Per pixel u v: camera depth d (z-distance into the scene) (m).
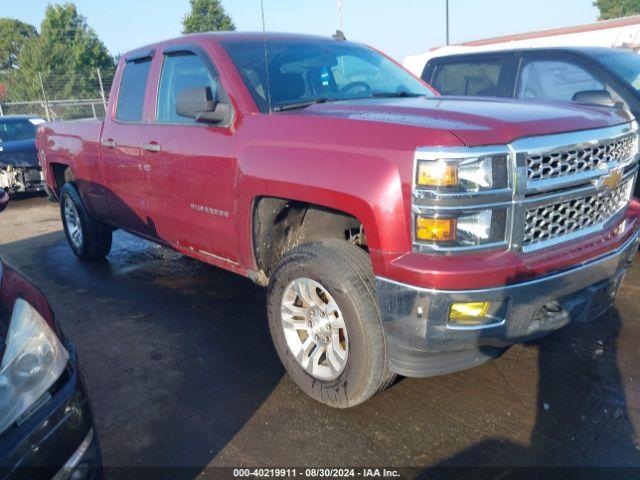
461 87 6.25
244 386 3.22
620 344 3.50
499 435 2.68
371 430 2.76
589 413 2.82
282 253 3.34
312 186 2.67
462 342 2.37
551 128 2.47
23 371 1.83
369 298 2.60
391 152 2.39
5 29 62.09
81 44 43.47
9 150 9.55
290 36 4.09
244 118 3.22
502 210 2.33
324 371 2.93
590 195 2.66
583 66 5.23
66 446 1.89
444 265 2.27
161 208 4.00
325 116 2.83
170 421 2.91
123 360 3.60
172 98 3.90
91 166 4.88
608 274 2.72
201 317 4.23
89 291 4.91
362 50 4.34
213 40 3.71
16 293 2.02
